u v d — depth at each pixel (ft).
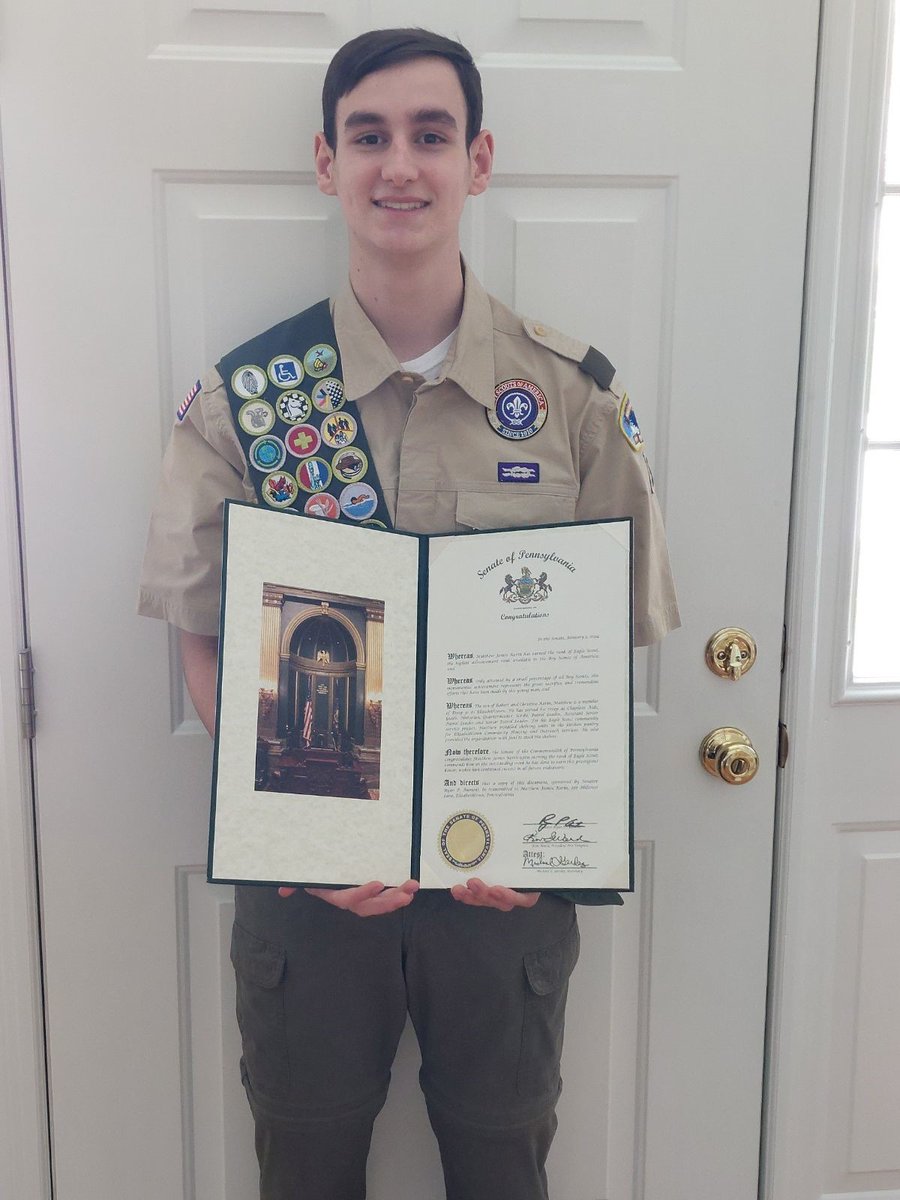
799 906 4.25
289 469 3.45
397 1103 4.15
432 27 3.68
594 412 3.54
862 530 4.17
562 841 3.23
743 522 4.04
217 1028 4.12
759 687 4.14
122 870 4.00
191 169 3.70
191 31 3.64
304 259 3.78
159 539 3.50
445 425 3.47
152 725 3.95
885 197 3.96
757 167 3.84
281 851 3.14
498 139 3.75
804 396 3.99
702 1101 4.33
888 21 3.78
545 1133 3.67
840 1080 4.39
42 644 3.88
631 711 3.22
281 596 3.15
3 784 3.92
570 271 3.85
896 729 4.22
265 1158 3.70
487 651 3.26
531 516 3.49
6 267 3.69
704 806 4.17
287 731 3.15
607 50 3.76
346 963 3.51
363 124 3.21
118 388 3.79
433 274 3.36
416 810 3.24
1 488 3.80
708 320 3.92
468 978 3.49
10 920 3.99
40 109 3.62
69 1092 4.09
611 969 4.21
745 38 3.76
